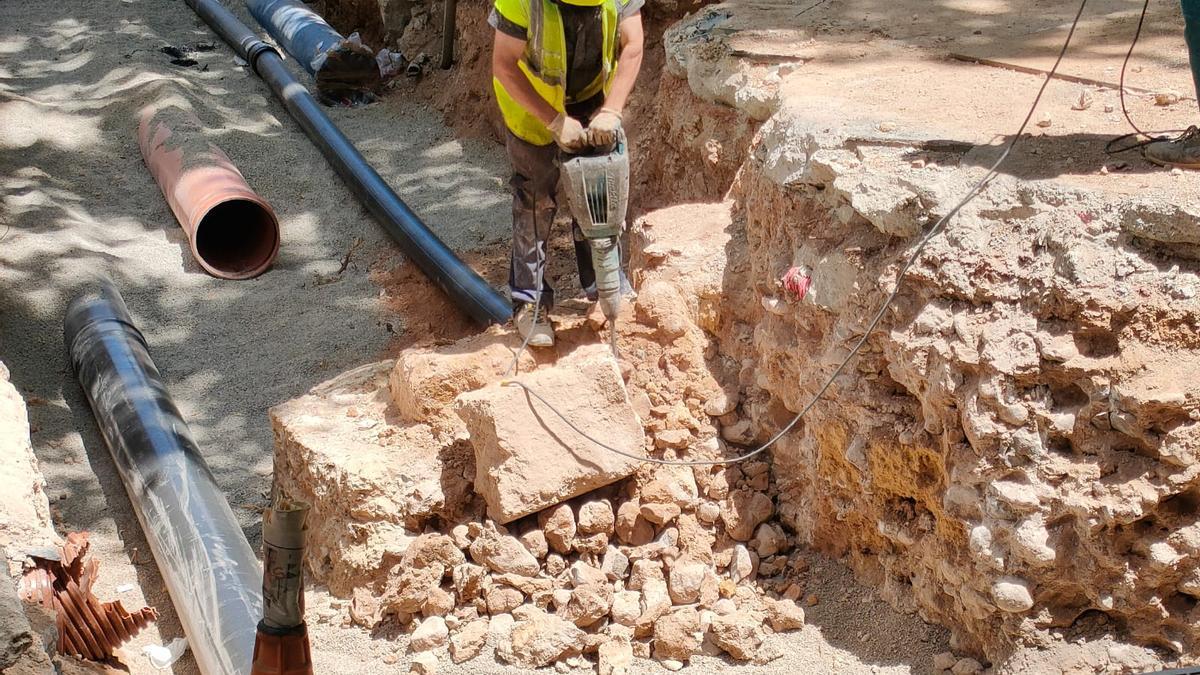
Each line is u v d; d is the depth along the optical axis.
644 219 6.00
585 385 4.87
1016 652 4.09
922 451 4.31
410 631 4.79
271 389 6.96
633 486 4.95
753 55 6.12
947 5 6.68
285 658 2.75
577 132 4.84
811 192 4.82
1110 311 3.88
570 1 4.70
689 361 5.21
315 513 5.18
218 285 8.06
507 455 4.73
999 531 4.03
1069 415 3.95
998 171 4.34
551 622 4.62
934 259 4.18
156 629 5.04
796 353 4.83
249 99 10.64
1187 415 3.77
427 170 9.50
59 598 4.54
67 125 9.91
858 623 4.64
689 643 4.53
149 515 5.29
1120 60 5.45
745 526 4.91
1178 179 4.13
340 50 10.60
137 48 11.36
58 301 7.53
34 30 12.06
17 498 4.75
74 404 6.66
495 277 7.70
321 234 8.69
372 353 7.26
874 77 5.57
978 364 4.04
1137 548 3.90
